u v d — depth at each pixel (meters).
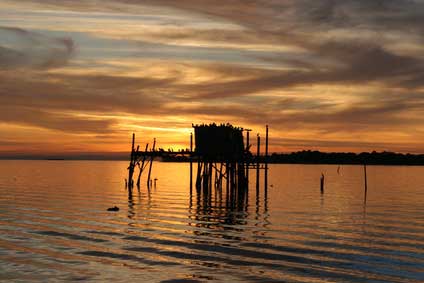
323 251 26.91
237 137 61.78
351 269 23.44
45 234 30.97
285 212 43.31
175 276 22.11
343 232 32.69
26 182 86.44
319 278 22.06
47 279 21.44
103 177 109.94
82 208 44.53
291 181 101.12
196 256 25.61
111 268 23.25
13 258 24.72
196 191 63.88
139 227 33.88
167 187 73.62
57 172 141.88
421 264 24.36
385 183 98.31
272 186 80.81
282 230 33.28
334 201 54.69
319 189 75.75
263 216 40.38
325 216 40.81
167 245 28.09
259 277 22.09
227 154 60.75
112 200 52.41
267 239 30.02
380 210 45.91
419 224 36.66
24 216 38.88
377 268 23.62
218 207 46.66
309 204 50.72
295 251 26.86
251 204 49.75
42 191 64.88
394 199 58.53
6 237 29.88
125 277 21.89
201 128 62.50
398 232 32.88
